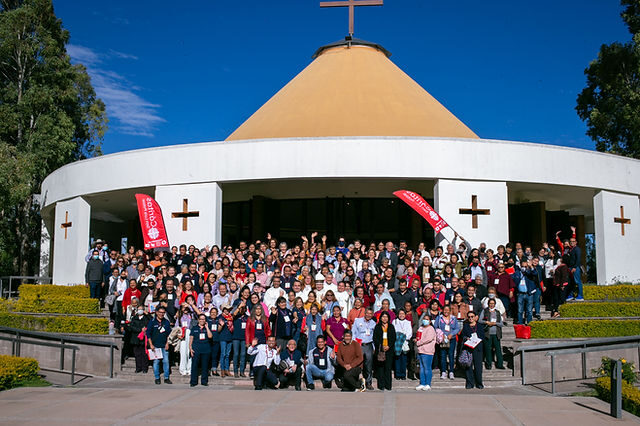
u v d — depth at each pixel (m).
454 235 17.66
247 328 11.62
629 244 20.41
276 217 22.55
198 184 18.56
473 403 8.99
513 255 15.17
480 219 17.92
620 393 8.12
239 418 8.01
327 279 13.27
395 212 21.94
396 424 7.70
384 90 23.78
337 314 11.73
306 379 11.62
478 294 13.41
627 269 20.20
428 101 24.61
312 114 22.27
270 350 10.96
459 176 17.86
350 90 23.53
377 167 17.66
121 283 14.55
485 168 18.02
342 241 16.41
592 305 15.64
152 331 11.99
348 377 11.01
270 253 15.38
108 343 12.41
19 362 11.30
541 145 18.59
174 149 18.88
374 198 22.06
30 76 35.38
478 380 11.52
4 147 28.61
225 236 23.67
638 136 32.28
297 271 14.13
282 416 8.12
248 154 18.17
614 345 12.14
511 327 14.41
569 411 8.48
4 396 9.56
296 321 11.69
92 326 14.38
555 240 24.39
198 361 11.72
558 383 12.00
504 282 14.58
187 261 15.66
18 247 35.75
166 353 11.97
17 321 14.88
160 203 18.83
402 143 17.78
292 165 17.86
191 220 18.48
